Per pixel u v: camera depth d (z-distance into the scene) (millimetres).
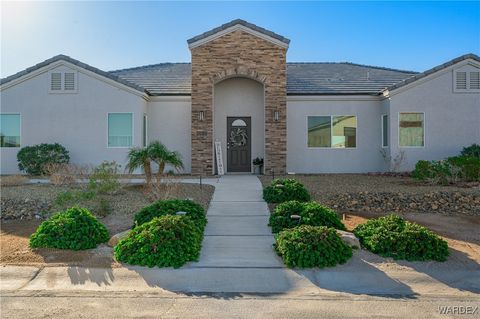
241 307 5754
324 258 7312
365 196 12555
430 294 6262
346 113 20328
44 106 18922
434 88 19141
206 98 18812
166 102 20109
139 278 6898
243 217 10750
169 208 9711
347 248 7719
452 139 19141
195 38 18703
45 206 11617
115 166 15883
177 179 16859
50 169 15883
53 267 7332
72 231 8352
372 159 20328
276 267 7352
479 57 18891
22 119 18906
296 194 12172
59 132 18891
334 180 16469
